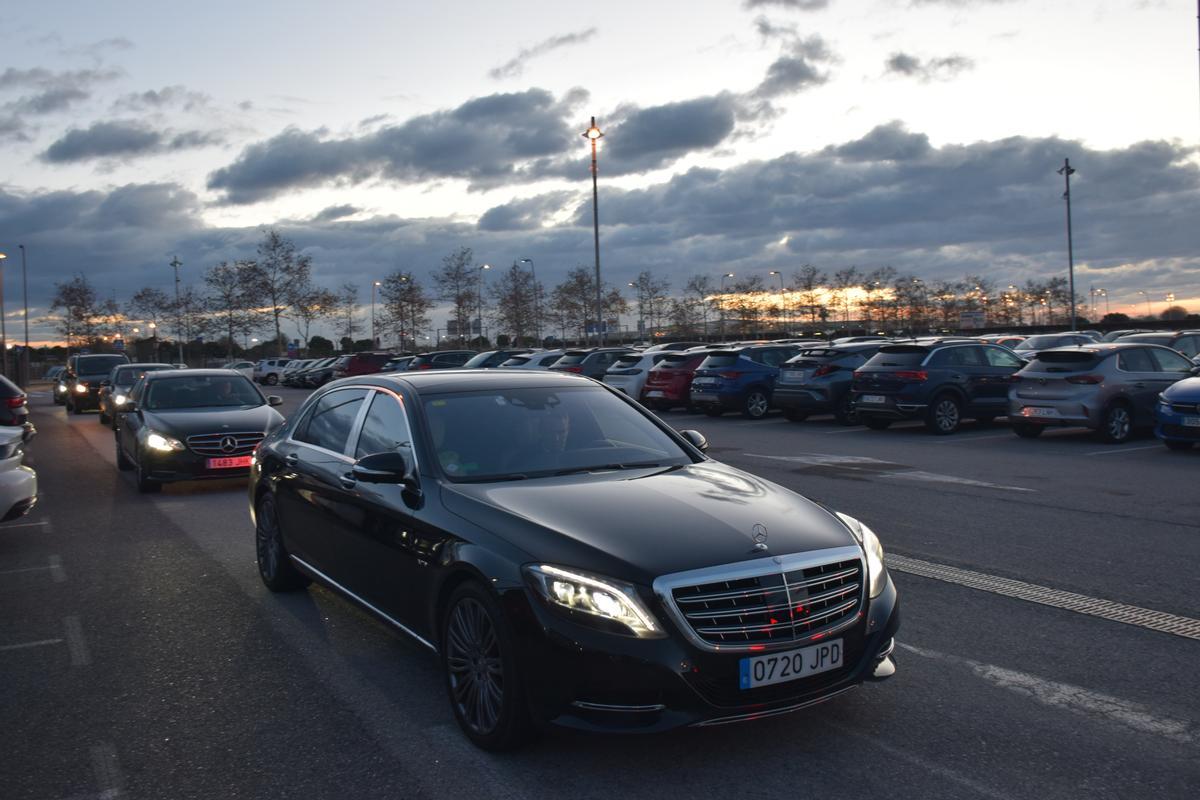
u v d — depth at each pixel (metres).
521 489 4.06
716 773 3.39
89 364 28.64
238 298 54.47
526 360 26.45
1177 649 4.67
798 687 3.42
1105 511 8.28
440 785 3.35
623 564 3.33
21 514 7.80
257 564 6.88
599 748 3.63
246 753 3.66
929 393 15.61
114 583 6.51
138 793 3.35
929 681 4.28
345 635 5.17
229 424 10.77
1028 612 5.31
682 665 3.22
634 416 5.06
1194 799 3.15
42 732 3.91
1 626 5.49
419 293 62.00
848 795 3.21
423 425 4.55
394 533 4.34
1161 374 14.25
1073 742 3.61
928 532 7.48
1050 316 71.25
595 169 35.28
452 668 3.83
